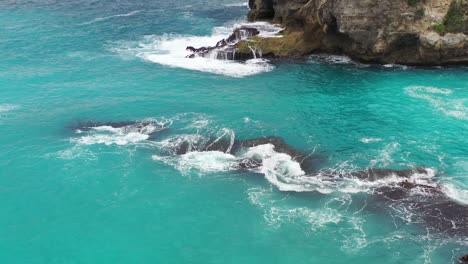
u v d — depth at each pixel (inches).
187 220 1080.8
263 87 1818.4
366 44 2005.4
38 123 1524.4
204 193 1175.0
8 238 1029.2
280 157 1322.6
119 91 1780.3
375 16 1953.7
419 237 1019.9
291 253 983.0
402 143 1390.3
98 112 1603.1
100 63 2090.3
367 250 987.9
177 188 1194.6
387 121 1529.3
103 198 1159.0
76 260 967.0
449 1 1913.1
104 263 957.8
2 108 1627.7
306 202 1138.7
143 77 1924.2
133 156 1334.9
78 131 1476.4
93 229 1056.8
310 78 1903.3
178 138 1424.7
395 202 1130.7
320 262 959.0
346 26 1982.0
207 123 1518.2
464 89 1761.8
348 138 1424.7
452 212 1089.4
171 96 1733.5
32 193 1178.6
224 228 1055.6
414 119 1539.1
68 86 1828.2
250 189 1188.5
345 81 1862.7
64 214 1106.1
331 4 2018.9
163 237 1029.2
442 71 1948.8
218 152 1352.1
